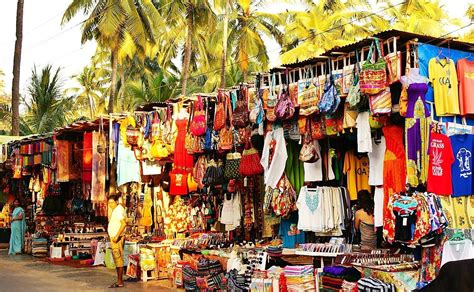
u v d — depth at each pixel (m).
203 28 29.83
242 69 30.06
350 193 8.74
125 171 12.47
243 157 9.52
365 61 7.16
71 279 12.18
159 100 32.75
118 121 12.79
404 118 7.25
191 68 35.50
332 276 7.62
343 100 7.78
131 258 12.02
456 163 7.32
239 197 10.76
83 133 14.98
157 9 28.83
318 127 8.29
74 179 15.09
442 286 4.82
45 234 16.56
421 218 6.74
